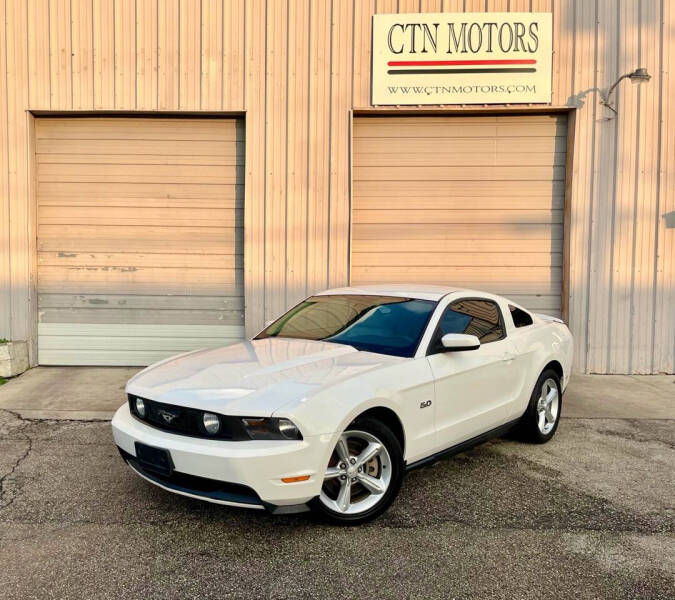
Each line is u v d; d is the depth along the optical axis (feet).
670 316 26.03
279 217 26.13
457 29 25.44
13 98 26.02
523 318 17.12
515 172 26.76
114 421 11.89
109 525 11.04
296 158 26.03
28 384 23.36
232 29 25.82
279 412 9.80
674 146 25.75
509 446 16.16
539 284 26.94
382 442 11.12
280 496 9.77
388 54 25.61
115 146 26.73
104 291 26.89
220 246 26.86
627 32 25.50
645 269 26.00
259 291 26.25
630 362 26.13
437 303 14.08
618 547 10.27
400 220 27.04
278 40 25.81
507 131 26.68
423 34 25.49
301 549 10.11
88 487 12.92
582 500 12.36
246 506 9.85
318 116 25.96
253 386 10.59
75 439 16.44
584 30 25.48
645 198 25.90
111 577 9.21
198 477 10.00
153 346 26.99
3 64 26.00
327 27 25.77
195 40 25.81
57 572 9.37
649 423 18.57
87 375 25.11
